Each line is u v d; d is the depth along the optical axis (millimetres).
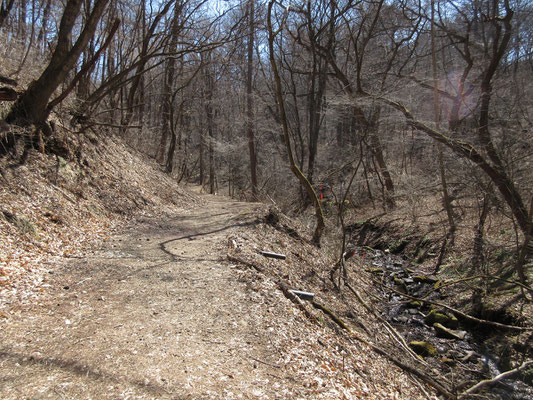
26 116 8219
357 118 15781
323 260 10602
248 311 5066
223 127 29344
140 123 18562
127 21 16000
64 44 8094
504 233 11703
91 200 8961
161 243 8016
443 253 12781
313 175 19219
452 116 13953
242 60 22156
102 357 3469
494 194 10750
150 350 3723
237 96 27859
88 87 12180
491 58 13312
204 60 18234
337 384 4070
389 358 5992
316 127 20000
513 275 9633
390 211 18250
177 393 3098
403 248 14984
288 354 4281
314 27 18594
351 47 21688
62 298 4730
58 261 6031
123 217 9531
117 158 12453
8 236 5844
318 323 5707
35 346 3525
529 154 9656
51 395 2852
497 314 8344
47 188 7742
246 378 3564
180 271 6246
